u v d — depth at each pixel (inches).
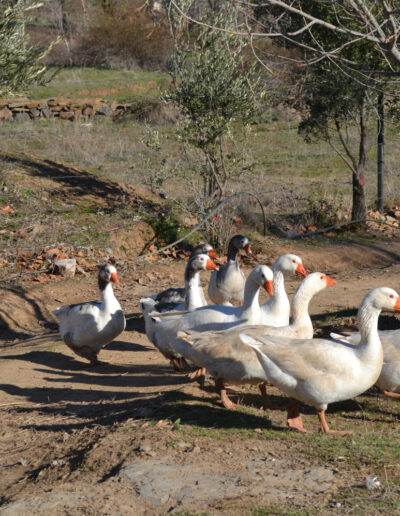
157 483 180.1
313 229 672.4
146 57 1508.4
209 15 412.2
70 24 1549.0
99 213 650.8
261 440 210.2
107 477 189.9
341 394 207.5
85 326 336.2
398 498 159.2
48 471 205.0
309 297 245.8
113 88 1274.6
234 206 639.8
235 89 569.9
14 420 266.5
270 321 273.9
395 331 242.2
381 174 717.3
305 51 512.1
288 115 1123.9
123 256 594.2
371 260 603.5
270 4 220.2
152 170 671.8
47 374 332.8
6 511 175.8
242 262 584.7
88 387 304.2
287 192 749.3
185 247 621.3
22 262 550.9
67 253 575.5
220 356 234.2
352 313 380.8
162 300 347.9
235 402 254.7
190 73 601.0
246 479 178.9
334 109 627.2
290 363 207.8
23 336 445.1
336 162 909.2
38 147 889.5
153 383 299.9
